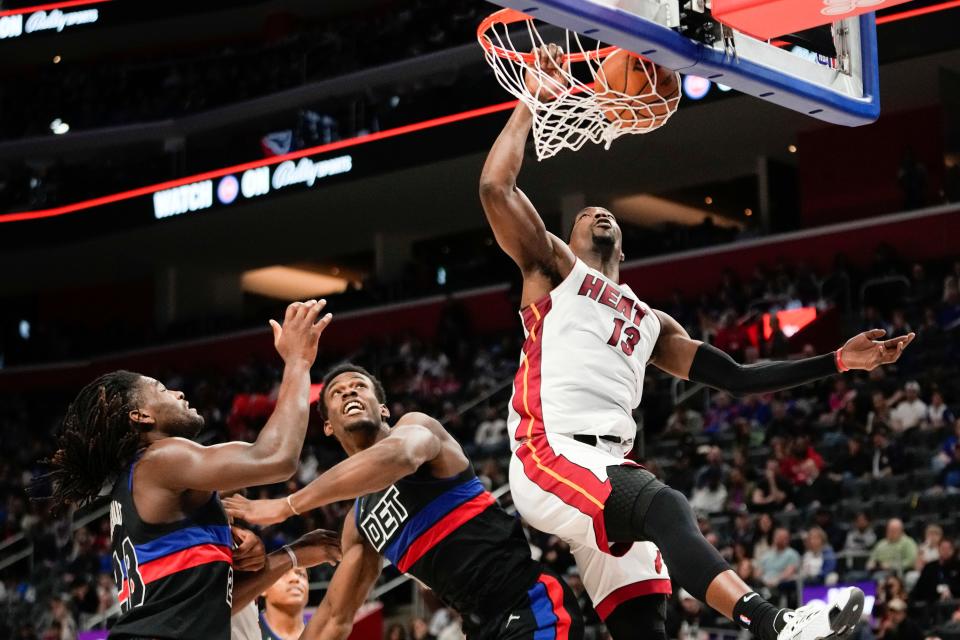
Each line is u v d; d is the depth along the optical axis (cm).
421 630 1059
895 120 1745
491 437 1494
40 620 1489
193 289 2442
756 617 309
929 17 1527
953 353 1316
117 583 316
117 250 2311
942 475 1095
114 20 2375
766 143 1848
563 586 378
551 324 371
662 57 346
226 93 2227
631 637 371
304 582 491
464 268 2070
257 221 2170
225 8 2339
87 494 324
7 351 2444
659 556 381
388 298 2112
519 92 378
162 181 2134
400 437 353
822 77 389
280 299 2644
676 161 1916
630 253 1919
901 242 1627
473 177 1959
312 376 2006
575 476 351
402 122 1905
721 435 1313
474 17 1955
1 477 1953
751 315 1523
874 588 908
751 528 1079
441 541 375
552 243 375
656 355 413
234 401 1856
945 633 867
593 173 1958
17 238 2228
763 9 338
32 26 2422
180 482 307
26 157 2327
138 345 2302
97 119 2322
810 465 1136
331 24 2288
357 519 391
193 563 308
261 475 303
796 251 1711
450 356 1866
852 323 1451
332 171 1950
